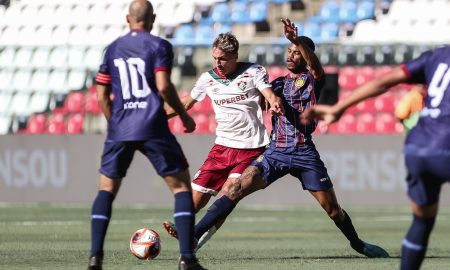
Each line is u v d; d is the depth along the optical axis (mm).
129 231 43094
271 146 29922
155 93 22734
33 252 31969
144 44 22719
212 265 27297
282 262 28469
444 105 17750
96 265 22562
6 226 45438
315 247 35562
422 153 17734
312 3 80125
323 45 72062
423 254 18500
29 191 64250
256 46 72312
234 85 30094
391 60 71750
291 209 59312
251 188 29344
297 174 30078
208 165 30703
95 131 74250
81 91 76312
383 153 59875
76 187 63500
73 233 41406
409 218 52344
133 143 22688
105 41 80688
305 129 29609
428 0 78812
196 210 31062
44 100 76375
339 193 60688
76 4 82938
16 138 64438
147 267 26453
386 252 30750
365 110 70625
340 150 60531
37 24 82688
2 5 84250
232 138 30344
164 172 22812
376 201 60031
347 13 79250
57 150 63812
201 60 74500
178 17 81438
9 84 77625
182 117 23016
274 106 28547
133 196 63156
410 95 48781
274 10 80375
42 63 78188
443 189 60344
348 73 71625
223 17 80875
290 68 30031
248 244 36906
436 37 76375
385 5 79188
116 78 22875
